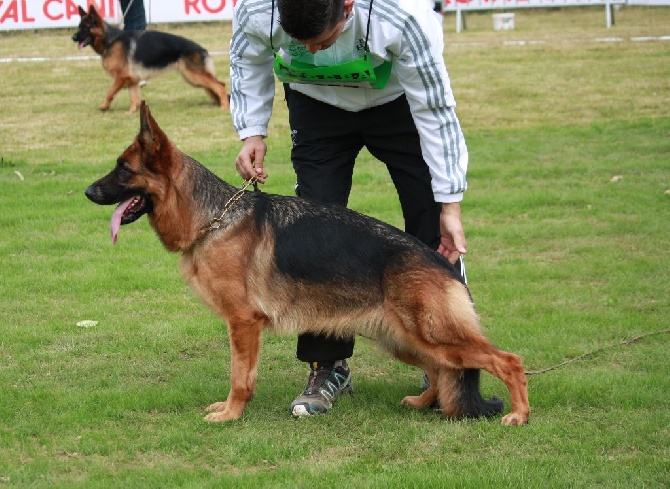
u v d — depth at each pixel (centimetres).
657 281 716
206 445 445
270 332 491
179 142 1277
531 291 701
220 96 1556
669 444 436
